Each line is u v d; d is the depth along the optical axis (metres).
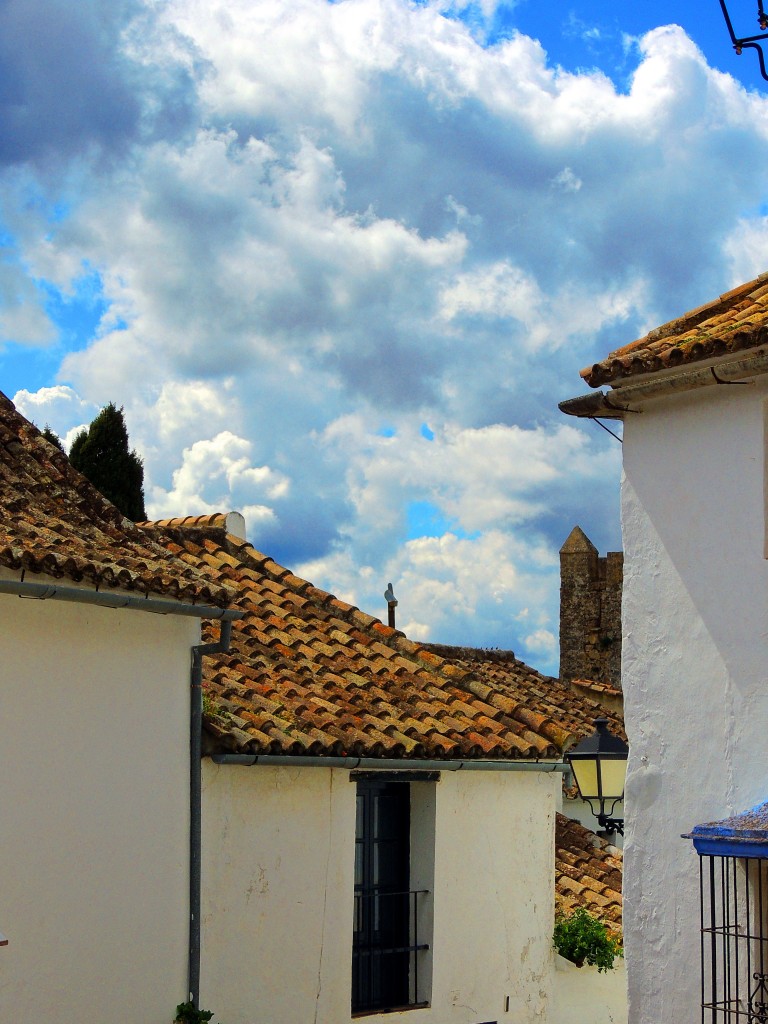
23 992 8.84
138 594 9.48
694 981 8.77
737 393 8.92
